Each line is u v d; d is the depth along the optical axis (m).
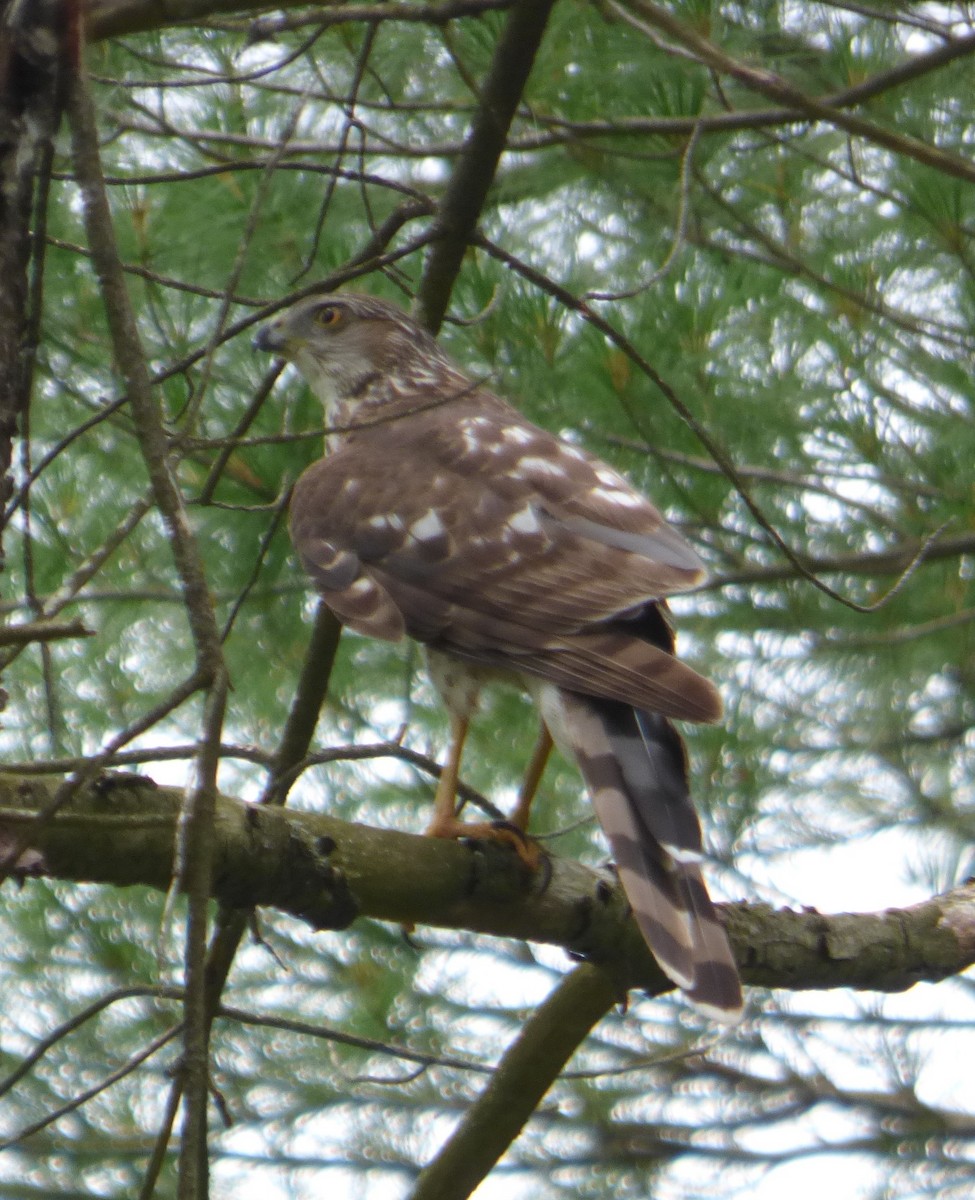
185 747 5.33
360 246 9.91
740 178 10.57
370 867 6.34
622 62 9.23
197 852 4.65
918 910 7.65
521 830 6.99
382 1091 12.38
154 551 10.46
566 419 10.53
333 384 9.91
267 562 10.13
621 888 6.97
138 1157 11.58
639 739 7.12
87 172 4.88
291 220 9.90
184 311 9.62
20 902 11.42
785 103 8.00
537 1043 7.67
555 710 7.41
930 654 11.70
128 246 9.62
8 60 5.29
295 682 10.97
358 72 7.81
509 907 6.75
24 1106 11.41
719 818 12.31
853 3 9.48
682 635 12.03
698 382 10.47
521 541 8.04
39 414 9.73
